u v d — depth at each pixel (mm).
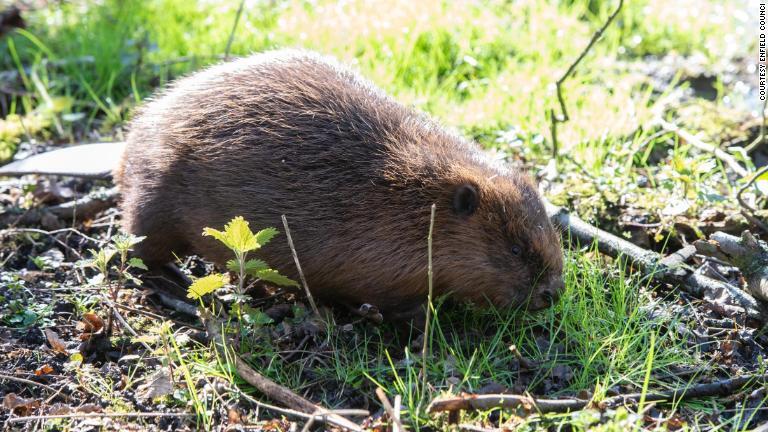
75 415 3844
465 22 7781
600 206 5414
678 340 4418
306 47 7504
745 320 4500
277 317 4668
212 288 4184
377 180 4461
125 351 4395
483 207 4434
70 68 7449
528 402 3736
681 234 5242
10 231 5301
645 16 8398
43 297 4816
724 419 3914
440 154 4594
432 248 4457
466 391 4008
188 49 7699
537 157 6125
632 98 7066
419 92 6902
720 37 8195
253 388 4098
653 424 3791
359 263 4473
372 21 7680
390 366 4250
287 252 4523
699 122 6559
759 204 5461
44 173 5504
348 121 4594
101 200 5680
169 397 4043
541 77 7086
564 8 8273
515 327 4562
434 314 4312
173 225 4789
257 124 4602
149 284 5000
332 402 4074
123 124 6730
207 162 4605
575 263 4789
